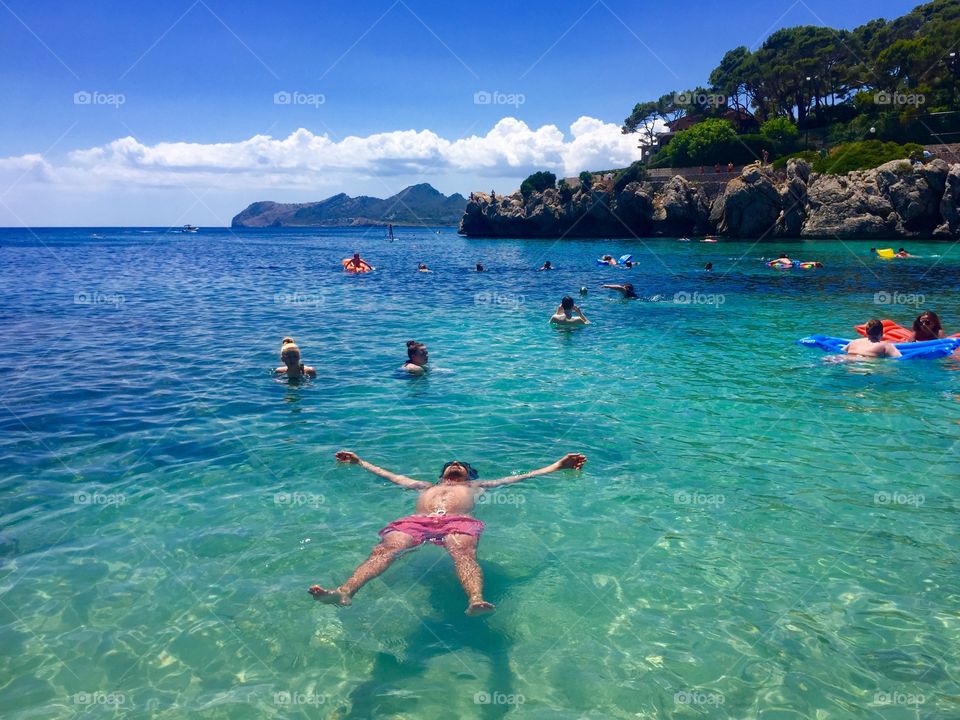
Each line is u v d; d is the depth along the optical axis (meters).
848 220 56.88
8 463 7.73
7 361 13.11
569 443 8.49
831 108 78.44
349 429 8.99
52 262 46.28
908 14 83.00
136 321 18.44
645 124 96.62
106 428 9.02
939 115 63.88
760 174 61.44
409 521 5.81
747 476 7.43
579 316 17.94
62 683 4.17
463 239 98.31
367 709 3.96
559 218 83.25
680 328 17.22
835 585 5.27
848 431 8.88
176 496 6.88
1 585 5.21
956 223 52.12
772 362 13.00
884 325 15.20
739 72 84.06
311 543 5.91
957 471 7.51
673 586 5.27
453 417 9.55
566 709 3.97
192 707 3.97
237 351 14.19
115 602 5.02
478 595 4.74
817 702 4.02
